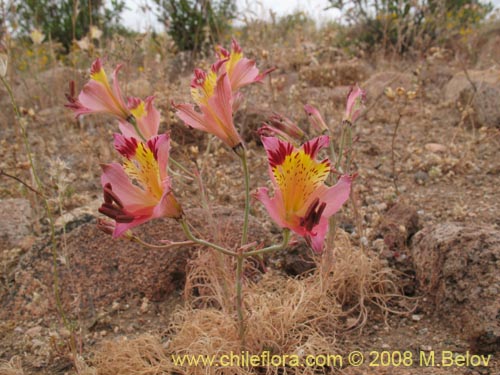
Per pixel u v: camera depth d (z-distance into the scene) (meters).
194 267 0.42
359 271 0.40
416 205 0.56
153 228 0.44
